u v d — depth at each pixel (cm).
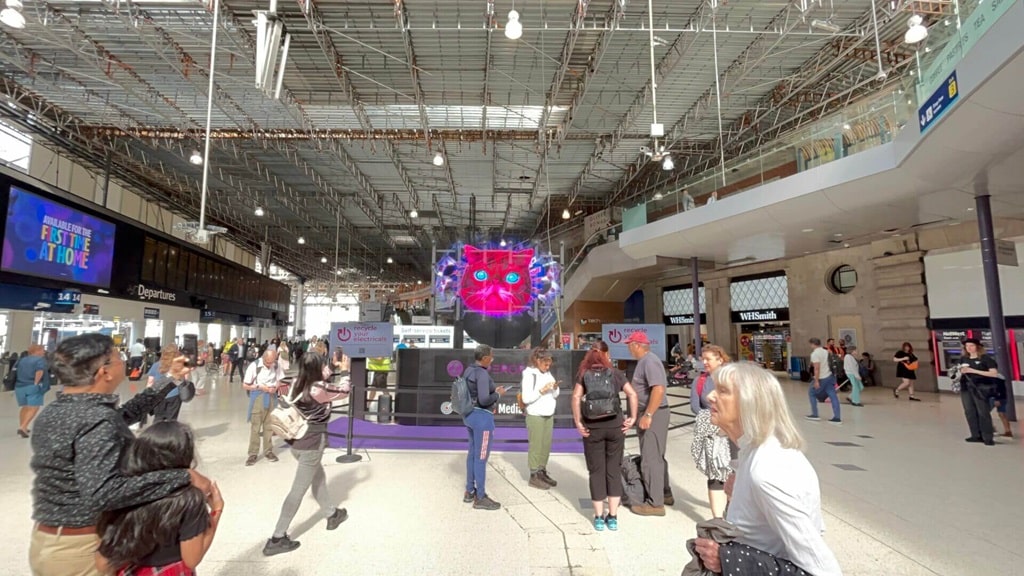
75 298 1493
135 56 1104
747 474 136
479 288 987
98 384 173
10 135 1500
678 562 322
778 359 1845
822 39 1035
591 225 2288
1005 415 708
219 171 1950
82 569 155
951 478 507
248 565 315
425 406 787
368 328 809
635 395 402
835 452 623
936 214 1004
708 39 1061
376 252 3747
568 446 670
